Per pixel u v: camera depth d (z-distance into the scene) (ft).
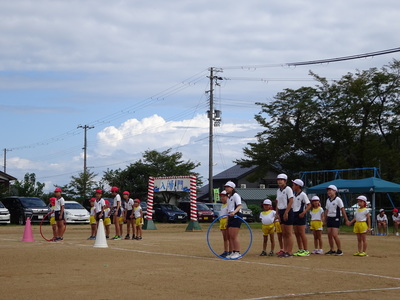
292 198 50.11
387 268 43.68
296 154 156.25
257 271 40.34
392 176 148.05
